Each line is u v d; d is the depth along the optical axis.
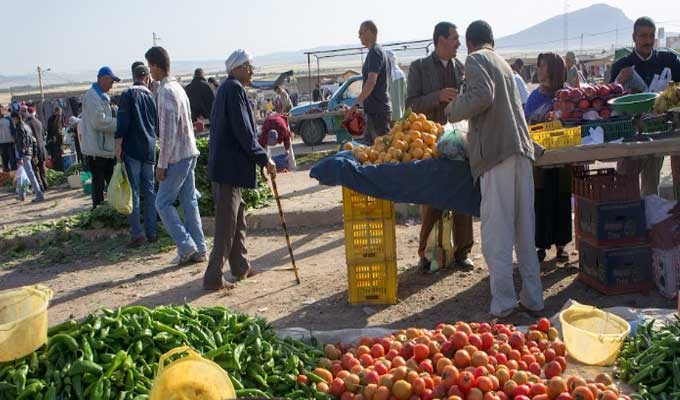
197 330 4.36
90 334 4.07
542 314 5.94
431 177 5.94
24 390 3.73
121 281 8.06
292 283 7.34
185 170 8.16
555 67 7.05
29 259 9.71
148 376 4.00
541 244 7.15
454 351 4.47
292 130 21.77
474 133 5.66
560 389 3.96
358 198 6.33
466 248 7.23
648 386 4.24
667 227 6.02
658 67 7.63
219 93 6.83
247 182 6.96
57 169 20.53
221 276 7.23
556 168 6.95
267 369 4.36
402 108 10.37
